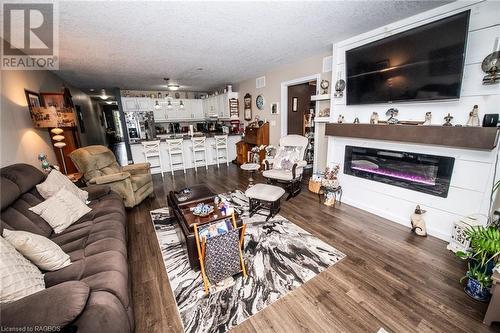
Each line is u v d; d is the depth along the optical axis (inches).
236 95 259.9
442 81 82.3
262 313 60.3
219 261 67.9
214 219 79.9
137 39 104.0
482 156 79.0
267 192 113.0
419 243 90.3
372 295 65.1
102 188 105.5
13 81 101.8
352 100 117.1
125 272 57.6
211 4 74.4
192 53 131.4
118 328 44.3
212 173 212.5
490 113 76.9
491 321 53.8
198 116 335.0
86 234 72.5
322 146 158.7
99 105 415.8
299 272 75.2
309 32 104.7
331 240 93.8
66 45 107.2
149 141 202.7
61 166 144.6
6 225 59.7
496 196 77.9
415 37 86.5
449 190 89.0
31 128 114.0
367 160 119.0
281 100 191.6
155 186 177.5
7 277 42.4
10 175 72.9
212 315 60.2
